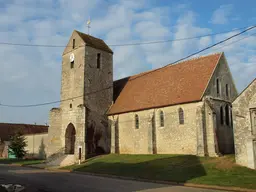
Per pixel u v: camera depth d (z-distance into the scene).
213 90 34.09
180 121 34.56
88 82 44.12
